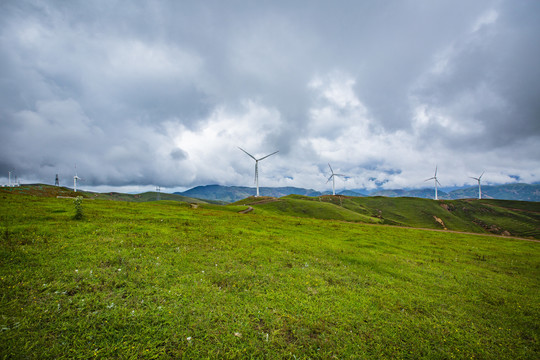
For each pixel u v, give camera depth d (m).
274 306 10.33
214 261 15.23
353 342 8.54
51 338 6.96
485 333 10.12
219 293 10.84
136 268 12.48
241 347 7.63
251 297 10.92
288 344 8.02
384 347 8.48
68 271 11.10
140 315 8.40
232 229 27.62
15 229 16.56
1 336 6.62
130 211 32.00
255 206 164.25
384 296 12.70
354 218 152.88
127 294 9.84
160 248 16.34
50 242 14.77
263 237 25.17
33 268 11.06
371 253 23.19
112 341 7.17
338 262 18.70
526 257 29.84
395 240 34.22
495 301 13.59
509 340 9.73
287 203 178.88
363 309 10.94
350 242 28.78
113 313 8.35
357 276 15.66
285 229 33.56
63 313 7.99
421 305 12.12
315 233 33.19
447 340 9.21
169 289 10.66
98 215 25.78
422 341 9.02
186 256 15.36
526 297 14.81
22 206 25.91
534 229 181.38
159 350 7.05
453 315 11.44
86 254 13.48
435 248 31.11
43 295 8.95
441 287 15.24
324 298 11.60
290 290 12.13
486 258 27.30
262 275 13.79
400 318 10.52
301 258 18.53
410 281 15.97
